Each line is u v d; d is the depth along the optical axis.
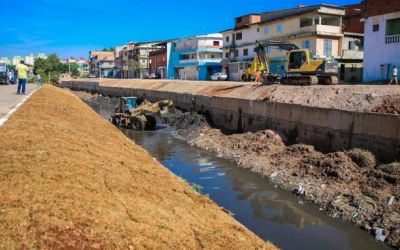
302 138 20.20
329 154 16.47
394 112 16.28
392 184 12.98
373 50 31.17
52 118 14.48
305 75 29.67
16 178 6.60
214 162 19.69
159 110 30.23
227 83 39.75
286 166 17.12
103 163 9.52
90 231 5.56
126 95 54.75
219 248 6.86
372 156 15.20
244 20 61.41
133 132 28.62
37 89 32.12
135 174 9.76
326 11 46.44
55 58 112.81
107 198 7.03
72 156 8.99
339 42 47.53
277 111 22.25
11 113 14.14
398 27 29.45
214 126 28.55
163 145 24.19
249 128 25.12
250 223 12.12
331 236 11.18
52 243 5.00
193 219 7.92
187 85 43.91
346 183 14.08
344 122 17.25
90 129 15.21
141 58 99.12
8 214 5.32
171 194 9.10
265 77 33.41
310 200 13.66
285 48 34.75
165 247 6.02
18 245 4.76
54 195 6.29
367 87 21.97
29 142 9.24
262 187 15.53
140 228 6.28
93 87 70.06
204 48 72.31
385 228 10.90
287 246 10.57
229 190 15.22
